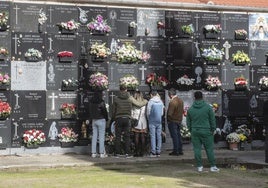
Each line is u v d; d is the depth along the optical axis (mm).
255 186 12133
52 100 17344
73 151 17469
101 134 16641
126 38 18172
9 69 16938
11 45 16969
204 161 16250
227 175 13672
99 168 14844
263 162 15961
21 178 12984
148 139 17281
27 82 17109
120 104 16484
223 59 19266
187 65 18812
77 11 17688
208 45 19109
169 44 18641
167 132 18297
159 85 18312
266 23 19812
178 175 13594
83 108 17625
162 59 18547
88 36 17781
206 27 19000
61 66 17469
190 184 12242
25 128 17047
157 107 16703
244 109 19422
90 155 17109
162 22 18578
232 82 19344
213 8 19203
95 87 17562
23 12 17109
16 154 16922
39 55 17188
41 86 17250
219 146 19141
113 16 18047
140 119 16812
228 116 19250
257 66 19641
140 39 18344
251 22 19656
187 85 18688
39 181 12547
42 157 16469
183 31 18734
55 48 17422
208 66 19078
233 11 19469
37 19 17250
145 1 18391
